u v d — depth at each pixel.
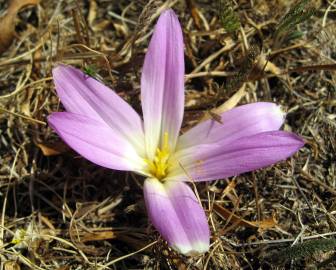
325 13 0.19
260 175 0.16
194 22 0.19
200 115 0.17
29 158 0.16
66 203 0.16
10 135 0.17
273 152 0.13
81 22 0.18
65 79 0.14
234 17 0.17
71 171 0.16
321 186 0.16
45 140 0.16
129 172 0.16
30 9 0.19
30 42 0.19
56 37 0.19
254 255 0.15
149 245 0.14
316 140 0.17
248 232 0.15
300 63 0.19
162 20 0.14
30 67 0.18
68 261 0.15
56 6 0.20
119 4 0.20
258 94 0.18
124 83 0.17
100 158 0.13
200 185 0.16
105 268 0.14
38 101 0.17
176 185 0.14
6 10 0.19
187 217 0.13
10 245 0.15
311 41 0.19
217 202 0.15
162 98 0.14
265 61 0.18
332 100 0.18
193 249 0.12
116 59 0.18
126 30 0.19
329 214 0.15
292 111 0.18
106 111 0.14
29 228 0.15
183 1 0.19
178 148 0.15
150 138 0.15
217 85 0.18
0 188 0.16
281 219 0.16
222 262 0.15
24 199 0.16
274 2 0.20
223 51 0.18
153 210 0.13
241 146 0.13
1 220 0.15
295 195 0.16
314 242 0.13
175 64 0.14
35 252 0.15
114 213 0.15
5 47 0.18
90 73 0.16
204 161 0.14
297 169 0.16
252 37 0.19
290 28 0.17
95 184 0.16
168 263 0.14
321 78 0.18
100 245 0.15
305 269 0.15
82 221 0.15
